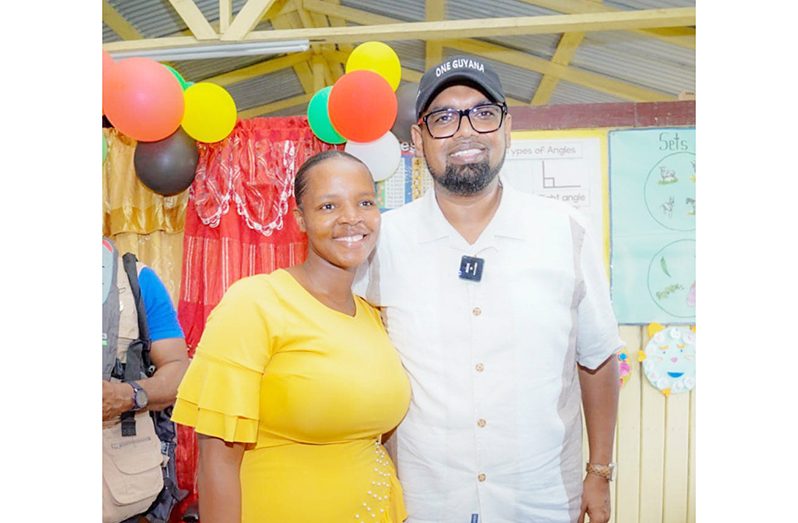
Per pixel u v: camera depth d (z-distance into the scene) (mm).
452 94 1528
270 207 2492
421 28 2531
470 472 1519
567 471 1589
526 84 4508
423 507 1538
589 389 1719
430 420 1525
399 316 1574
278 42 2594
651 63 3703
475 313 1545
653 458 2416
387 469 1467
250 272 2500
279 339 1301
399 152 2338
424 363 1539
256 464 1335
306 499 1309
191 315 2529
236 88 4727
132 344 1739
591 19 2523
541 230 1591
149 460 1726
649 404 2410
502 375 1522
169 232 2615
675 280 2352
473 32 2578
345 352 1332
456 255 1580
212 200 2498
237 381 1261
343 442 1371
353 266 1391
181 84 2375
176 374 1785
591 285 1610
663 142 2340
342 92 2129
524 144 2359
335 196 1360
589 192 2352
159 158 2299
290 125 2514
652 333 2367
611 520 2428
